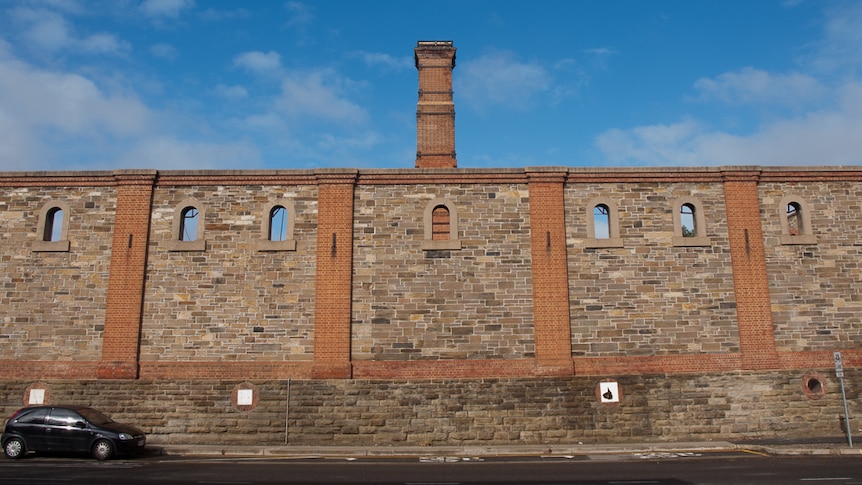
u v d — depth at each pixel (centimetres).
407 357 1925
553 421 1869
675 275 1991
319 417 1866
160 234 2008
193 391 1891
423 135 2605
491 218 2020
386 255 1991
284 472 1402
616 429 1869
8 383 1905
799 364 1947
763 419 1895
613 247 2002
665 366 1933
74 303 1962
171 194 2036
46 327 1947
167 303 1961
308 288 1970
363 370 1912
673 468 1422
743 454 1638
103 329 1941
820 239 2030
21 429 1625
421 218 2016
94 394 1888
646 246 2008
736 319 1969
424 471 1416
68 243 1992
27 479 1284
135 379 1902
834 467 1405
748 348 1945
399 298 1962
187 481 1273
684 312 1969
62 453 1691
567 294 1962
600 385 1897
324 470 1433
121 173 2033
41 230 2008
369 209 2023
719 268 1998
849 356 1958
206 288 1972
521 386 1889
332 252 1983
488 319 1952
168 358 1928
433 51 2688
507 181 2045
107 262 1989
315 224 2014
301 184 2044
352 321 1947
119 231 1998
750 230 2020
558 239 1997
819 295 1994
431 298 1964
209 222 2014
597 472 1381
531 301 1964
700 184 2058
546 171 2038
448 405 1875
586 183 2050
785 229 2033
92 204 2027
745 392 1909
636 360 1934
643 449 1731
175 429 1864
